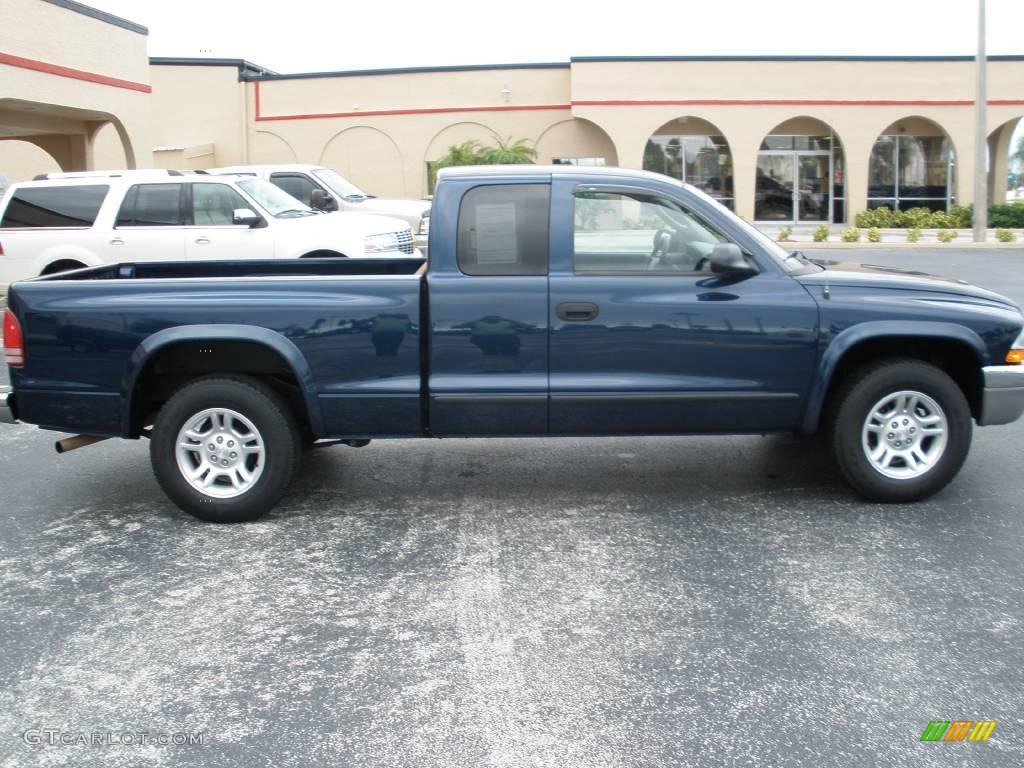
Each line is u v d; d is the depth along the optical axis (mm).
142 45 22516
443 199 5727
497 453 7273
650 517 5844
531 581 4941
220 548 5457
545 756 3445
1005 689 3861
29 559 5328
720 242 5793
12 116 19703
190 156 31281
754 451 7188
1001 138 31281
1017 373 5770
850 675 3977
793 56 29391
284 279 5695
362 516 5949
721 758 3426
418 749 3508
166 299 5668
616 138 29750
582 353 5695
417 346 5672
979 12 25250
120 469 7086
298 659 4176
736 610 4574
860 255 23656
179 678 4035
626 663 4098
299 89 31828
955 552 5227
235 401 5668
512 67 30844
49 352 5758
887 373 5738
